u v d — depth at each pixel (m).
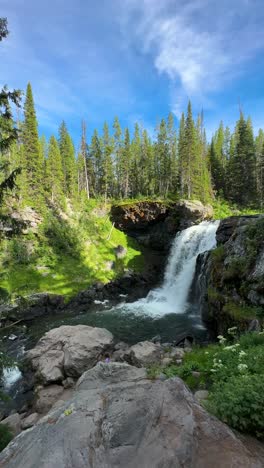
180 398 4.44
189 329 20.09
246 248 15.88
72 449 3.60
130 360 13.16
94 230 44.97
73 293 29.88
